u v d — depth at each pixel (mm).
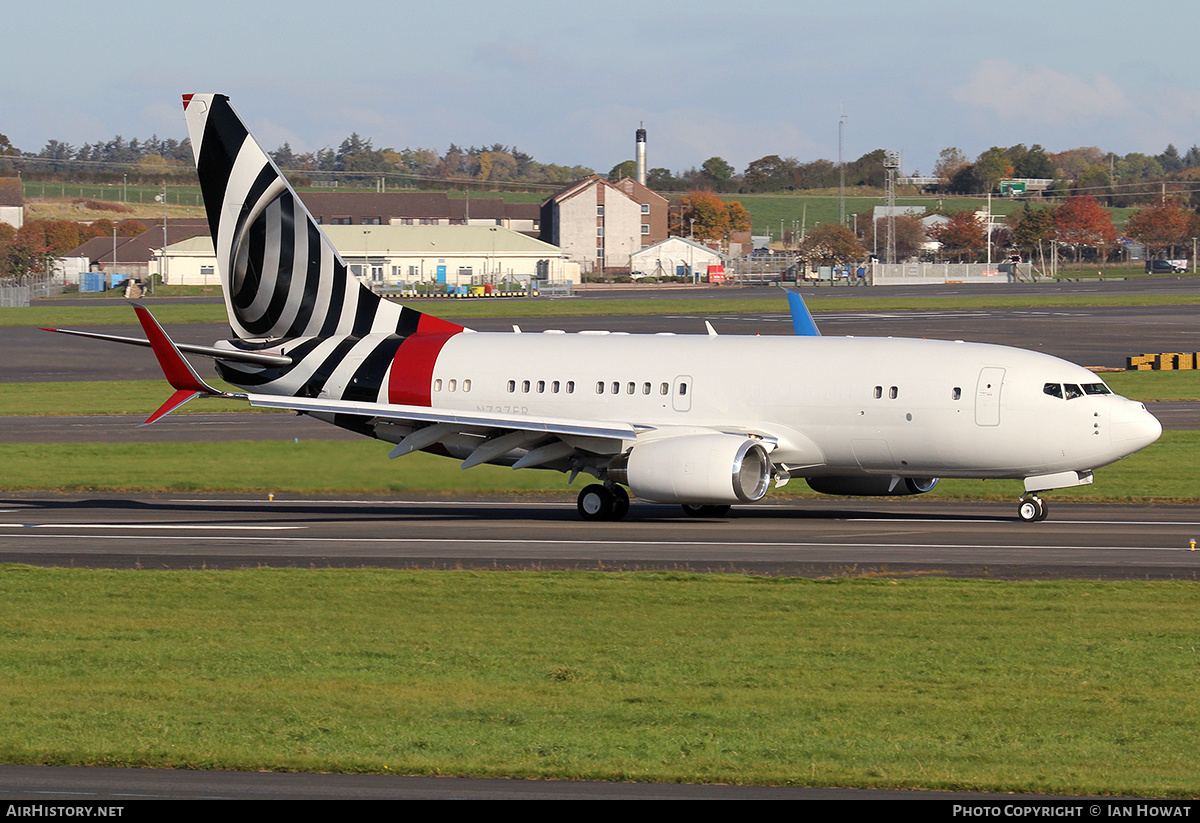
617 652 78625
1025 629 84188
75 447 195000
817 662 75938
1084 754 58969
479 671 74188
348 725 63500
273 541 123562
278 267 155625
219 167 154250
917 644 80375
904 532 126125
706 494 128875
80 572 106188
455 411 140250
